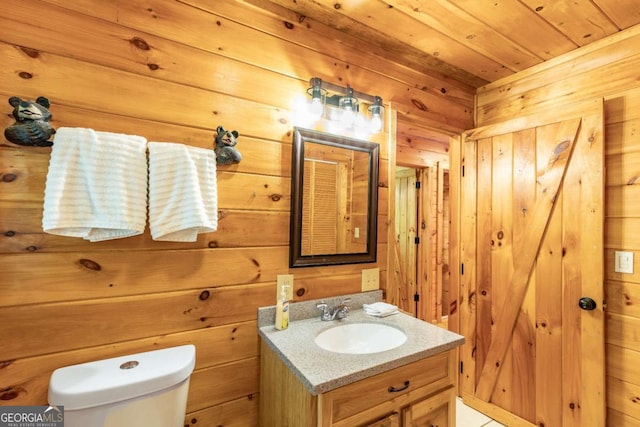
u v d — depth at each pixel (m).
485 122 2.25
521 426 1.88
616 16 1.49
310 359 1.11
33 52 1.03
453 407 1.32
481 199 2.12
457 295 2.28
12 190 1.01
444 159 3.74
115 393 0.96
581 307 1.64
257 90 1.42
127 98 1.16
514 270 1.93
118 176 1.05
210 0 1.33
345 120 1.62
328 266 1.61
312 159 1.56
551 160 1.77
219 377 1.33
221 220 1.33
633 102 1.57
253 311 1.40
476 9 1.46
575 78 1.80
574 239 1.68
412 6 1.45
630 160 1.57
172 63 1.24
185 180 1.17
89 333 1.10
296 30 1.53
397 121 1.93
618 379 1.58
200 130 1.29
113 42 1.14
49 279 1.04
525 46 1.76
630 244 1.56
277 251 1.46
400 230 3.89
